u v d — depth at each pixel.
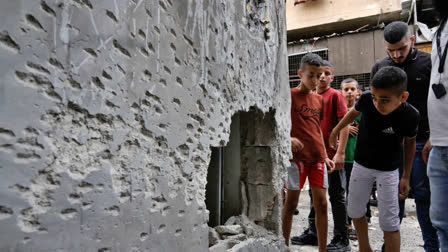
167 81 0.97
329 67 2.80
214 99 1.24
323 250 2.15
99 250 0.75
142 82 0.87
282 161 1.90
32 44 0.60
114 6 0.78
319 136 2.21
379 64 2.49
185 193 1.06
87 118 0.72
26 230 0.60
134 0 0.84
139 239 0.87
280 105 1.94
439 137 1.58
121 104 0.81
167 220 0.97
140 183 0.87
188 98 1.07
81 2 0.70
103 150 0.76
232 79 1.39
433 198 1.64
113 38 0.78
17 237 0.59
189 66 1.08
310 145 2.16
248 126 1.89
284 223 2.23
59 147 0.66
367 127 1.98
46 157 0.64
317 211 2.18
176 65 1.01
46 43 0.63
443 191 1.59
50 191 0.64
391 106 1.78
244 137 1.90
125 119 0.82
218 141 1.27
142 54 0.87
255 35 1.64
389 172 1.93
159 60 0.94
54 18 0.64
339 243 2.62
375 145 1.95
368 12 7.61
